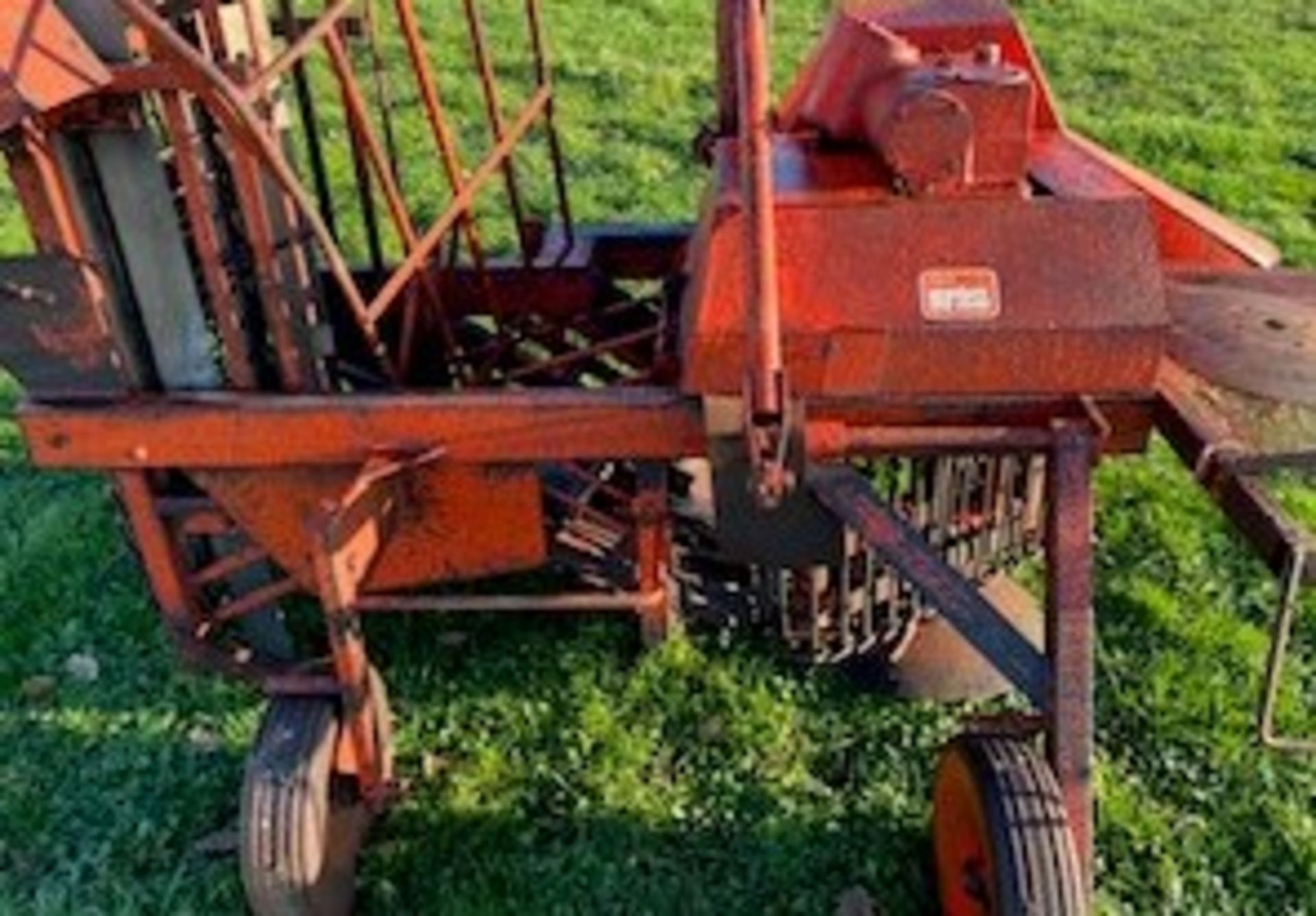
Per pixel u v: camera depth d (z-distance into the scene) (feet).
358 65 29.07
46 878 13.12
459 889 13.01
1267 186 24.95
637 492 13.65
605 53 30.27
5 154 10.51
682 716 14.67
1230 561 16.60
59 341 11.36
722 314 10.77
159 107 12.28
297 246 12.13
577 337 15.46
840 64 12.25
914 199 11.04
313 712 12.08
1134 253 10.68
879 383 10.84
